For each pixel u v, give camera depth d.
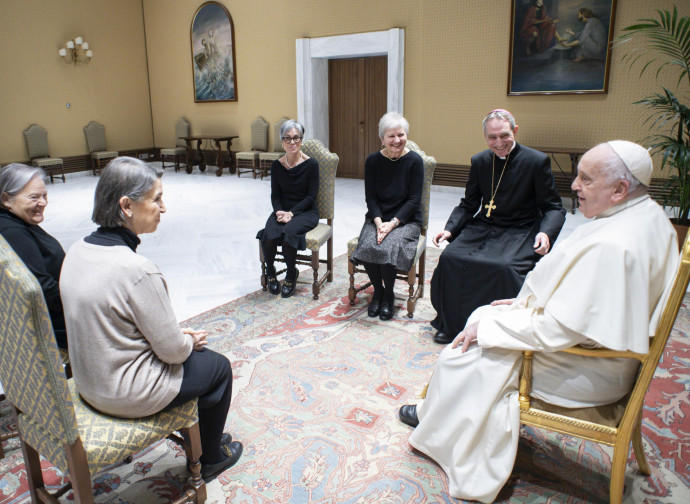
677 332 3.35
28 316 1.33
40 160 9.88
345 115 10.34
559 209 3.12
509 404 1.89
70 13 10.59
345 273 4.63
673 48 4.81
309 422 2.45
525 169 3.15
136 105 12.17
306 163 4.03
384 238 3.46
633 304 1.61
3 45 9.62
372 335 3.36
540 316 1.77
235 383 2.78
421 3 8.38
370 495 1.99
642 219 1.67
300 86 9.94
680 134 4.70
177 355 1.69
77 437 1.51
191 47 11.41
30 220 2.14
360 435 2.35
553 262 1.82
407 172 3.57
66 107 10.78
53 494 1.98
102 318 1.55
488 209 3.35
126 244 1.67
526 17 7.45
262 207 7.62
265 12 10.19
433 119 8.70
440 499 1.97
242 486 2.04
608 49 6.95
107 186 1.60
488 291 3.04
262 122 10.72
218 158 11.00
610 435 1.77
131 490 2.03
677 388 2.72
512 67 7.74
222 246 5.58
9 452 2.27
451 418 2.02
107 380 1.59
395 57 8.70
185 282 4.47
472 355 1.97
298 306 3.86
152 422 1.69
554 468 2.15
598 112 7.25
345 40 9.25
